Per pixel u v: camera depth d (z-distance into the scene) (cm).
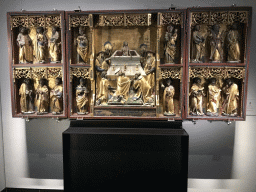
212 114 292
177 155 283
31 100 312
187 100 290
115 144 285
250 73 320
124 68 298
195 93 291
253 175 336
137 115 296
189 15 278
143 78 299
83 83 305
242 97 285
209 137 336
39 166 359
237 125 331
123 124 307
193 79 299
